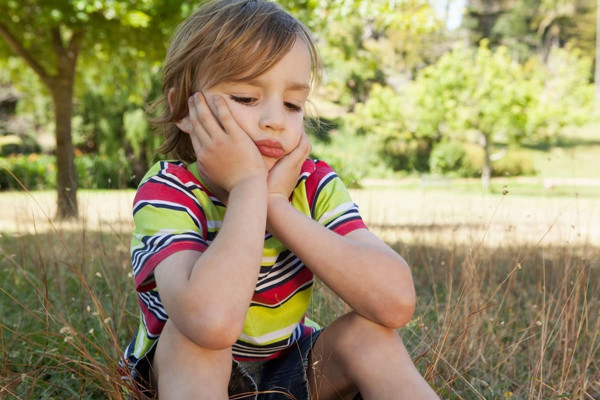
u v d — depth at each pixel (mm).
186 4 7117
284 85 1291
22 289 2873
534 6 32812
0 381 1603
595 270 3061
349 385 1256
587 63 19156
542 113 15508
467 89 15719
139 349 1334
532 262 3375
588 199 9445
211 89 1300
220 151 1264
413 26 7699
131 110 16172
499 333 2178
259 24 1274
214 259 1104
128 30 7777
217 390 1112
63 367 1863
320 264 1207
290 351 1411
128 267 2850
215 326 1054
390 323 1201
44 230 4734
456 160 18172
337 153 19297
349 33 22219
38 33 8414
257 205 1194
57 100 7957
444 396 1770
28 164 13031
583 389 1683
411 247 3877
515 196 9422
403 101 17375
